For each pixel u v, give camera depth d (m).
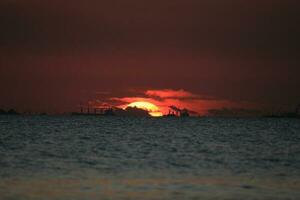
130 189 151.25
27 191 145.50
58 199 137.12
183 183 162.38
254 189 153.88
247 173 186.62
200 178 172.75
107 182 162.25
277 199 140.75
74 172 182.75
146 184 159.75
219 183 163.00
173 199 138.62
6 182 158.25
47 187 152.00
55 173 179.25
